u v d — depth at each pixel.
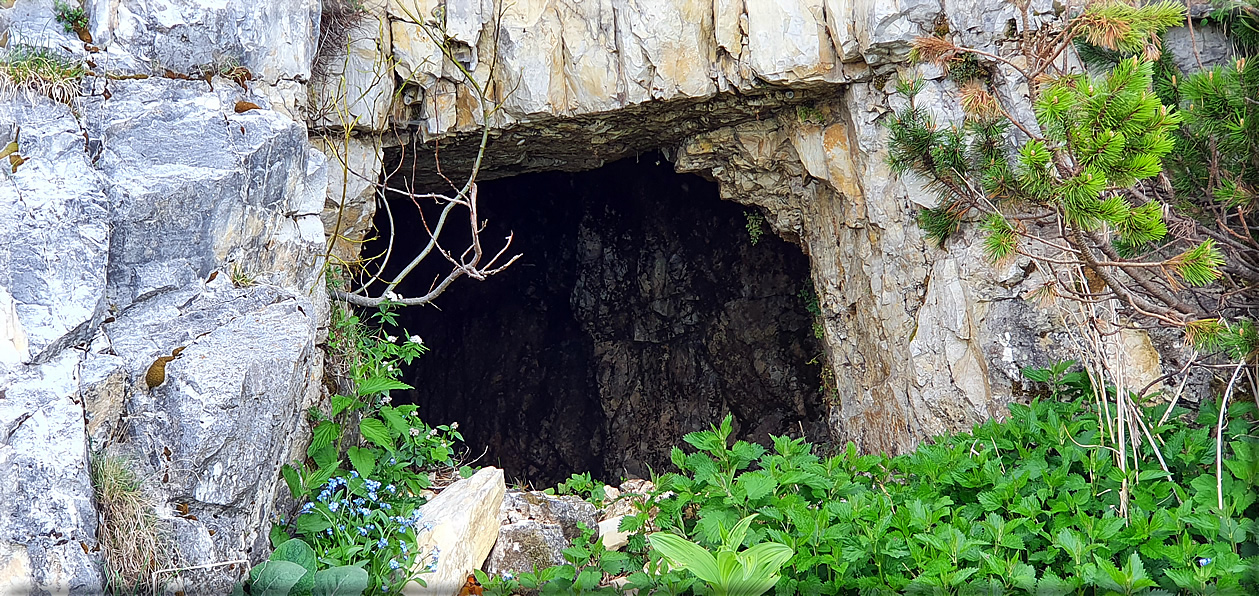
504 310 12.95
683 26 6.06
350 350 5.03
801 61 5.92
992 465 4.20
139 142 3.78
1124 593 3.29
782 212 7.42
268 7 4.57
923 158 4.63
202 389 3.47
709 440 4.60
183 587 3.37
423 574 4.00
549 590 3.99
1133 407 4.09
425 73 6.01
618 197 11.54
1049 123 3.54
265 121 4.10
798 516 3.86
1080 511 3.72
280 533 4.04
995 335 5.49
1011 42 5.43
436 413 12.96
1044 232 5.23
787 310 10.38
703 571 3.21
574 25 6.15
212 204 3.78
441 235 12.12
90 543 3.07
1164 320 3.96
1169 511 3.65
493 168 7.59
